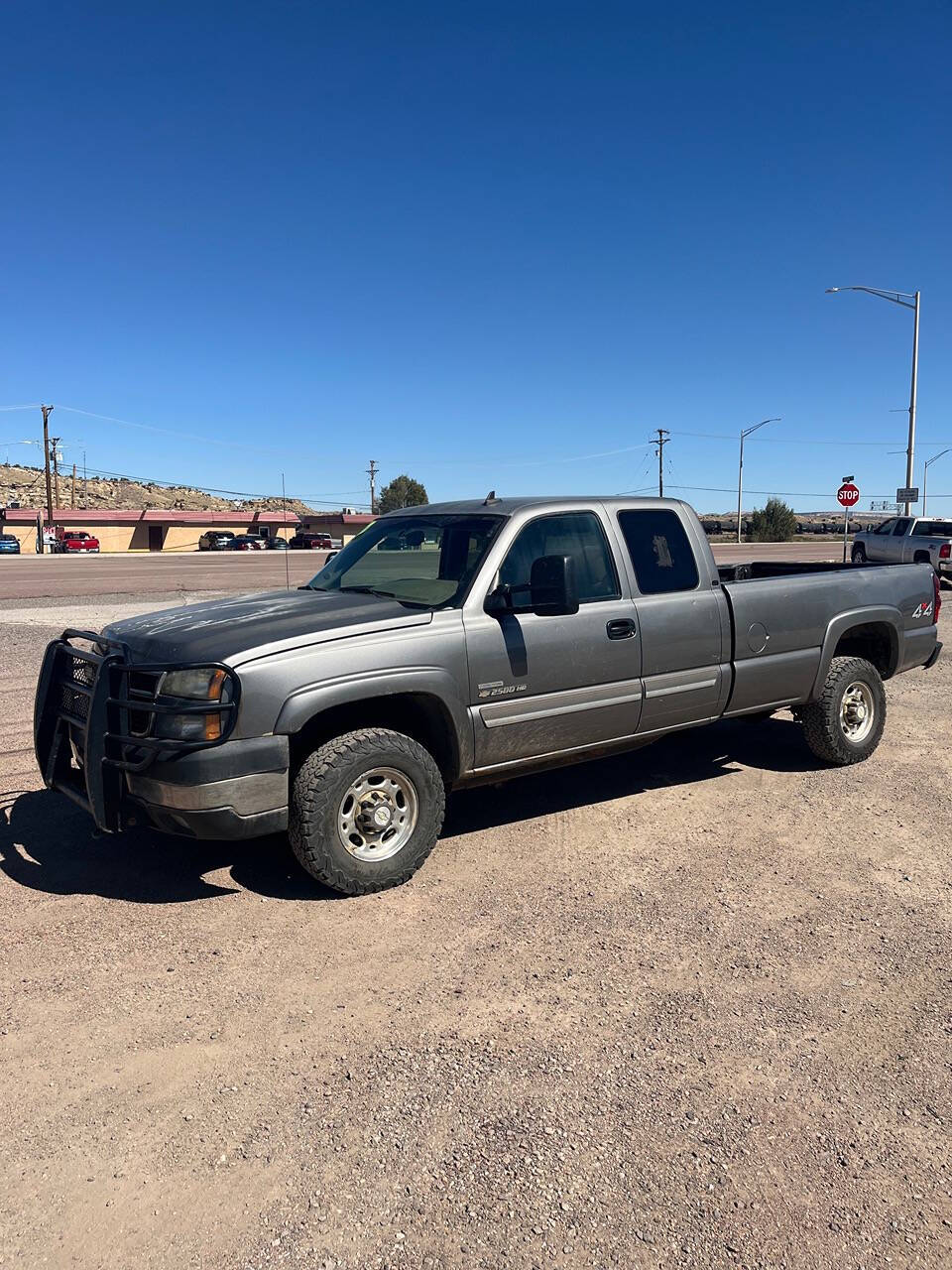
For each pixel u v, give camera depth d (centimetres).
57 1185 260
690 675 558
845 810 580
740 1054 322
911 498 3403
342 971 378
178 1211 250
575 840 527
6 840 522
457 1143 277
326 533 7975
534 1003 354
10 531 7194
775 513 7325
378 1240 240
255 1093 300
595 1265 232
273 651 417
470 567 491
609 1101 296
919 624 703
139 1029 337
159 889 457
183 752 402
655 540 559
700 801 598
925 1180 262
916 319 3350
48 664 484
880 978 374
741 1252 237
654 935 411
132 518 7812
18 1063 317
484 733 476
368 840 448
